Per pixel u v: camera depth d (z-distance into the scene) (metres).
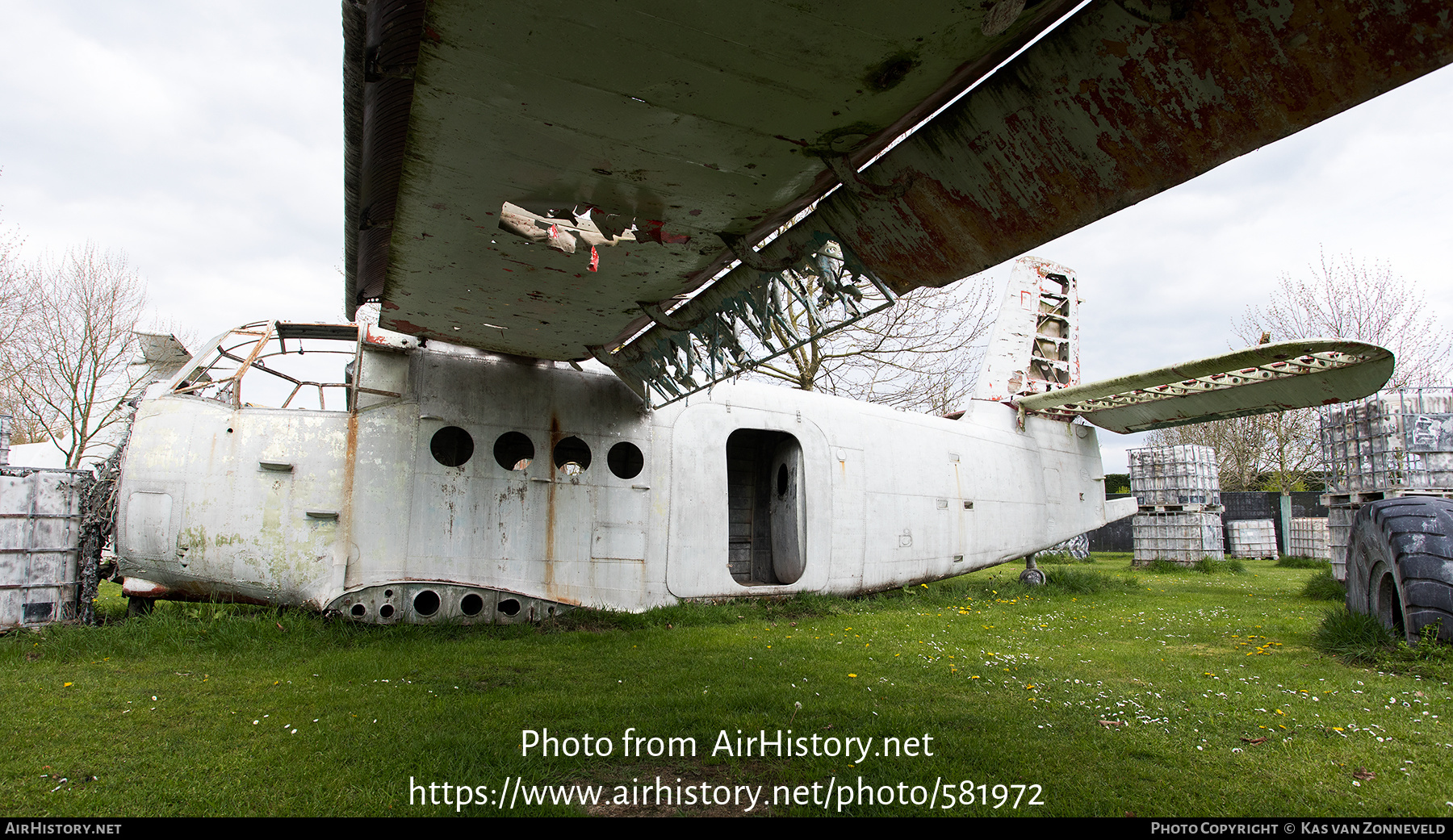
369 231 5.01
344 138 3.99
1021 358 12.25
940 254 4.18
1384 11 2.46
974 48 3.04
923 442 10.52
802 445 9.31
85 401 17.00
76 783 3.18
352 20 3.07
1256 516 27.22
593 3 2.71
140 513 6.25
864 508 9.65
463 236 4.70
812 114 3.42
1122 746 3.72
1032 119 3.35
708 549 8.50
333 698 4.50
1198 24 2.77
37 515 6.10
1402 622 5.87
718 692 4.72
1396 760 3.48
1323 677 5.16
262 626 6.16
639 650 6.21
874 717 4.23
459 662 5.60
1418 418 9.43
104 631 5.91
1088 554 24.39
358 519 6.79
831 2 2.68
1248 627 7.46
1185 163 3.11
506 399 7.68
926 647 6.47
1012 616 8.56
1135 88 3.04
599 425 8.06
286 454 6.68
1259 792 3.15
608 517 7.92
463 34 2.91
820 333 4.97
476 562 7.20
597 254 4.96
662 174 3.97
